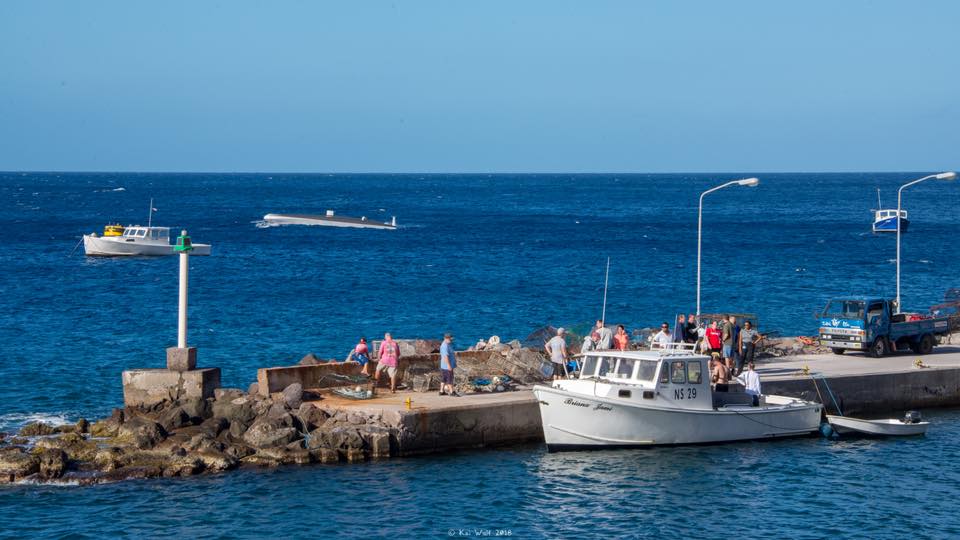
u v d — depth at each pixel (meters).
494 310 92.12
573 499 38.50
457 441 43.97
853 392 51.69
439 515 36.78
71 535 34.88
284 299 97.69
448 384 46.94
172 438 42.69
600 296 101.50
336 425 43.34
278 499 38.06
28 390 56.91
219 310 90.00
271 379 46.81
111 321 82.88
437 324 84.44
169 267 126.88
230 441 43.03
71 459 41.25
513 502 38.06
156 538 34.72
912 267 127.81
